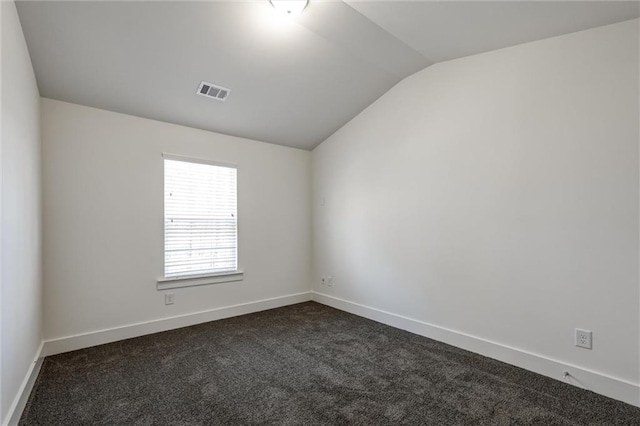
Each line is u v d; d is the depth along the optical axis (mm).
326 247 4270
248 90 3045
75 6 1975
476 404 1928
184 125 3404
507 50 2473
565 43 2180
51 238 2662
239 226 3824
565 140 2172
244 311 3828
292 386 2146
